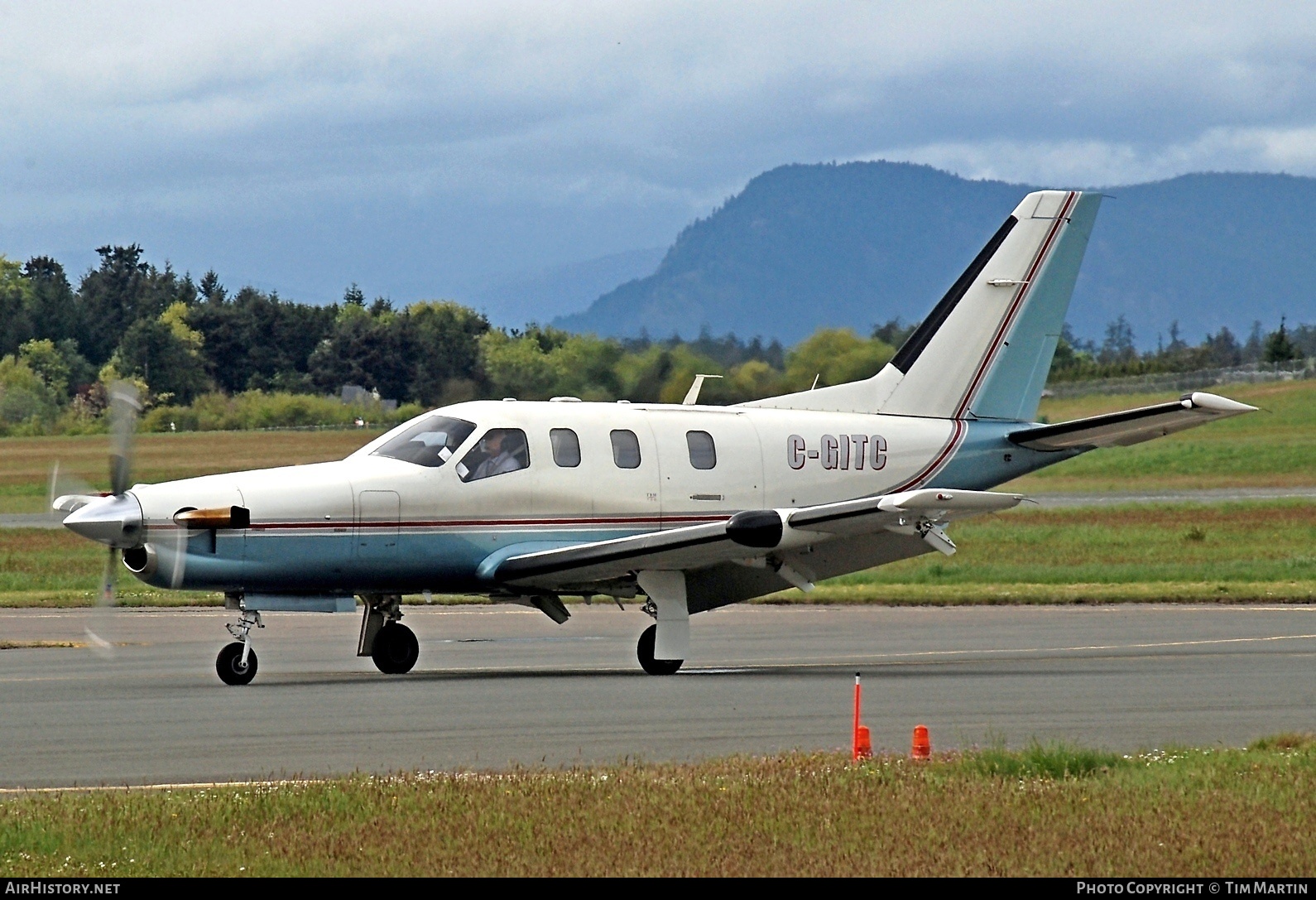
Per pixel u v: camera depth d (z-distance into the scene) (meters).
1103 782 35.81
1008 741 43.91
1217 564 121.06
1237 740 44.22
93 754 42.09
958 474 73.81
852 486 71.25
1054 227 76.00
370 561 61.34
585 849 29.94
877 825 31.62
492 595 65.94
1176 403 69.25
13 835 31.09
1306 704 51.97
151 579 58.62
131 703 52.41
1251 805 33.19
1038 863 28.97
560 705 51.66
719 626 84.19
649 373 156.12
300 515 59.97
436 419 64.62
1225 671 61.75
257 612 60.16
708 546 61.12
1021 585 106.69
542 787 34.91
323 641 78.31
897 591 101.69
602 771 37.22
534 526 64.12
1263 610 91.38
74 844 30.77
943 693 54.84
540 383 160.12
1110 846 30.00
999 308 75.38
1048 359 76.38
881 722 47.81
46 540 143.12
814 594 99.88
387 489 61.50
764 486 69.12
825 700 53.03
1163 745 43.12
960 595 98.19
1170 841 30.31
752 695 54.41
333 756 41.59
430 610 96.25
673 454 67.31
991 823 31.80
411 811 32.88
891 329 154.62
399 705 51.72
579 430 65.81
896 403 73.75
